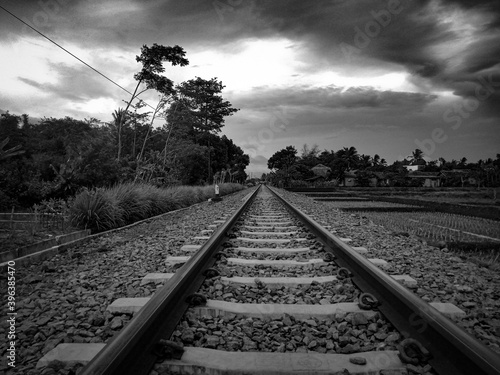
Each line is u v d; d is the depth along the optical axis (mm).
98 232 7531
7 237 5664
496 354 1696
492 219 11328
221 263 4242
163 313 2355
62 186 11531
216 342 2236
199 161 38219
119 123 18734
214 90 41219
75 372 1948
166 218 10461
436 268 4449
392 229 8227
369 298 2852
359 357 2002
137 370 1855
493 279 4062
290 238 6270
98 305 3039
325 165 105500
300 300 3047
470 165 102312
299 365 1948
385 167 96750
